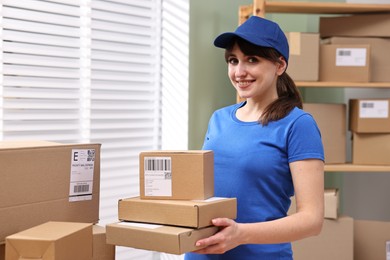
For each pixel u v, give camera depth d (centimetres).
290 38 240
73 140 227
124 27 243
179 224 111
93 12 229
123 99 245
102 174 238
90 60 230
